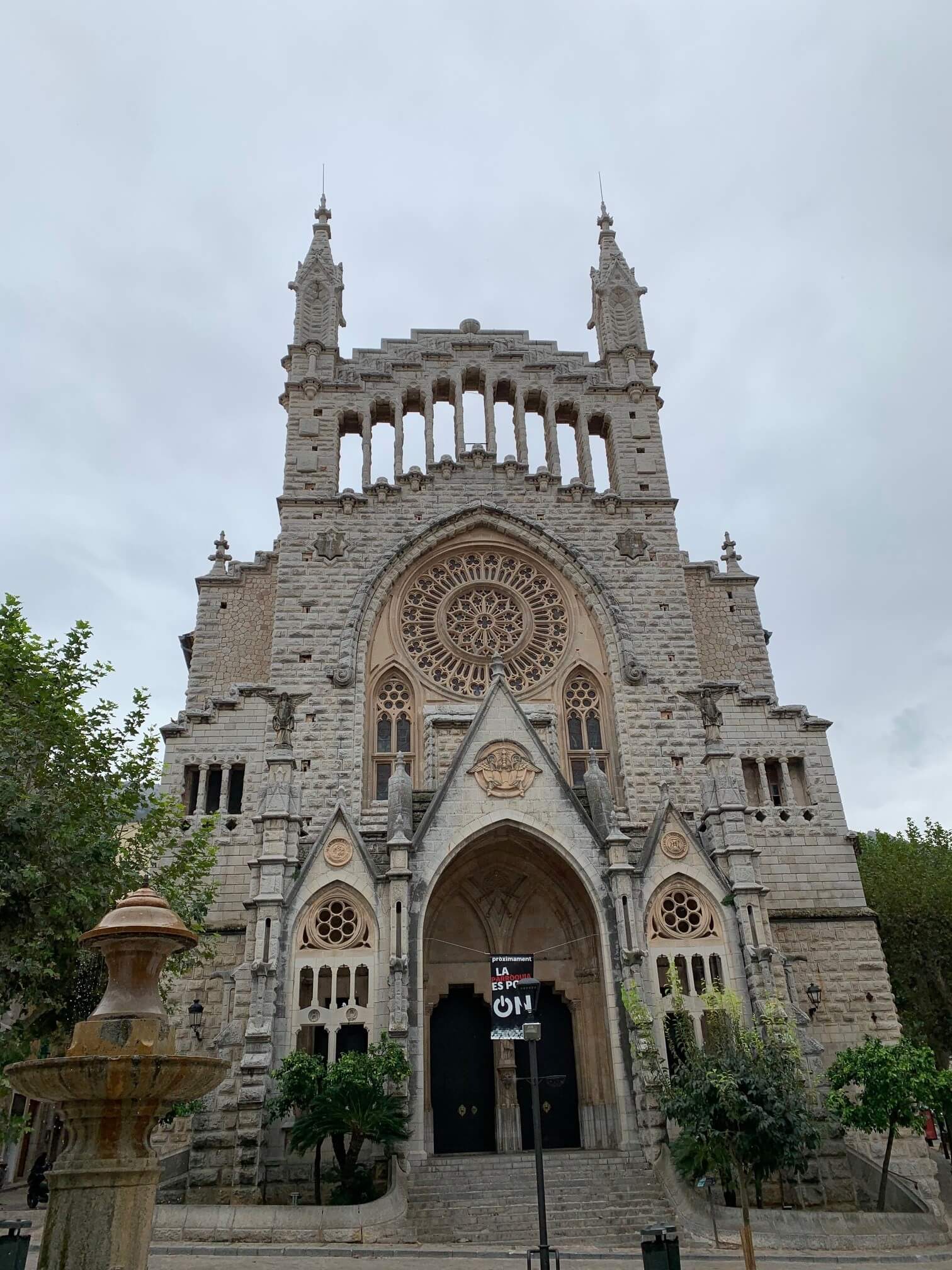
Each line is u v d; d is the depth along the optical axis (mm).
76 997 29141
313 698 44656
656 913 37031
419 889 36000
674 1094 29422
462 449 52375
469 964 40875
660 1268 19766
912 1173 35938
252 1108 31406
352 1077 30141
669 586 49188
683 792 44156
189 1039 37406
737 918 36875
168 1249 25734
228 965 39312
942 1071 34156
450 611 48500
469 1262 24859
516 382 54469
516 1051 39656
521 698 46469
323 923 35562
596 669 47562
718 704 46219
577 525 50406
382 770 44594
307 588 47500
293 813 37312
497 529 50000
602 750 45969
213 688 48094
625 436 53469
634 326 56875
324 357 54094
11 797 26359
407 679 46781
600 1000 38438
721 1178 29859
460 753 38719
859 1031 39781
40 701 29781
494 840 38750
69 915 27234
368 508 49781
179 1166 34312
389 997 33750
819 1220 29219
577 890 39406
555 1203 30625
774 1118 26031
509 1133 37094
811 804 44438
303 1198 31391
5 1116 24828
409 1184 31172
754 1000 35125
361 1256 25516
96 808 29938
